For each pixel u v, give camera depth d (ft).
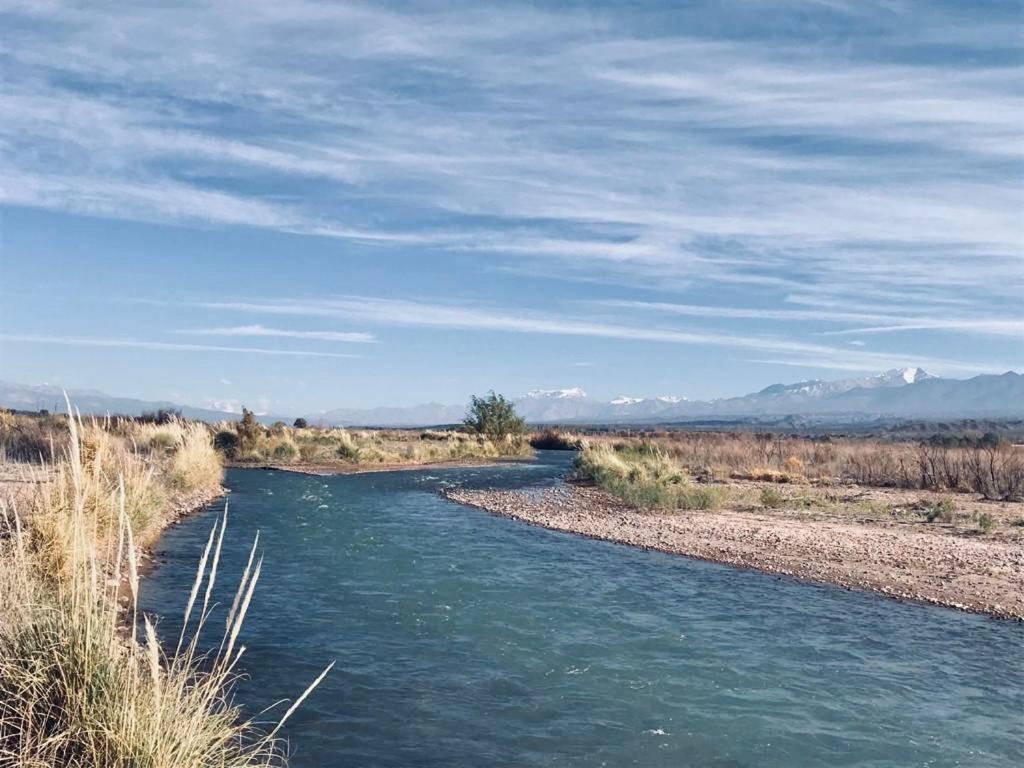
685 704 26.14
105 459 42.86
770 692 27.35
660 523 66.33
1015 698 27.07
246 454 132.46
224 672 17.48
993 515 67.36
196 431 100.53
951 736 23.91
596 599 40.37
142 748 15.11
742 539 57.72
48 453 65.36
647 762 21.79
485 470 130.41
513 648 31.83
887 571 46.52
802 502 76.69
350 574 45.19
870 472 98.43
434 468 133.08
